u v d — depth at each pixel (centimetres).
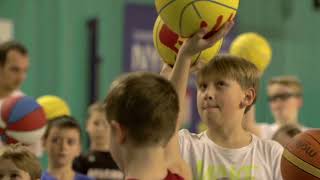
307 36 918
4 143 453
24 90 826
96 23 837
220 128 313
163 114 221
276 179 310
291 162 283
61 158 467
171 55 299
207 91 309
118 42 850
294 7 916
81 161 597
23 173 318
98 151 599
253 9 902
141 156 219
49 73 836
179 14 270
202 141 319
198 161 312
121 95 222
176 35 296
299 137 288
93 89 837
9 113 450
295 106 639
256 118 885
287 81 638
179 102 235
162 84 227
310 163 278
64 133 468
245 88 314
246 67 315
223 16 271
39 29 833
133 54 845
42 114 462
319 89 920
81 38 848
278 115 637
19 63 553
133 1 856
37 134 453
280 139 458
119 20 852
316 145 282
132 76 228
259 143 318
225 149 313
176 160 260
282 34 911
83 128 831
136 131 219
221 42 311
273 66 906
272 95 640
